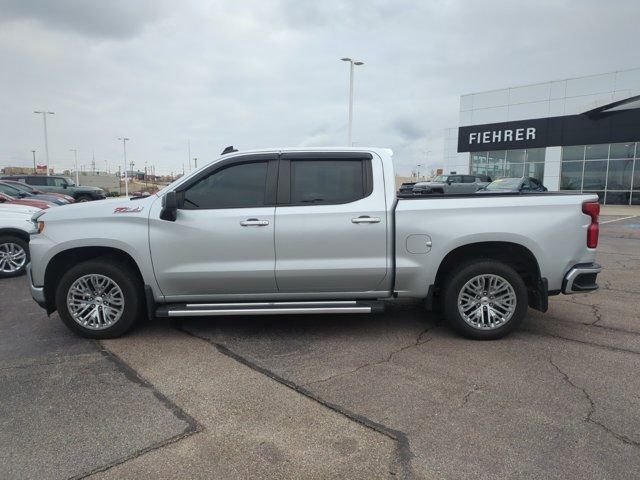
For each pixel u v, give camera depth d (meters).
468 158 33.81
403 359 4.42
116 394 3.75
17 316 6.00
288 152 4.96
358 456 2.90
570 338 4.96
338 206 4.84
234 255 4.82
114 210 4.92
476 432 3.15
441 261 4.86
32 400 3.66
